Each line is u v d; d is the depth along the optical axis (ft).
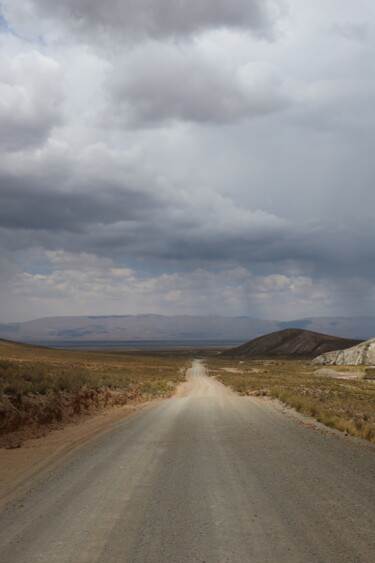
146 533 17.04
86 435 44.09
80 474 26.89
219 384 178.60
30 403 53.21
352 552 15.10
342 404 85.35
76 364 257.75
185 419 55.11
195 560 14.60
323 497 21.63
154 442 38.04
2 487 24.97
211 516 18.90
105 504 20.71
